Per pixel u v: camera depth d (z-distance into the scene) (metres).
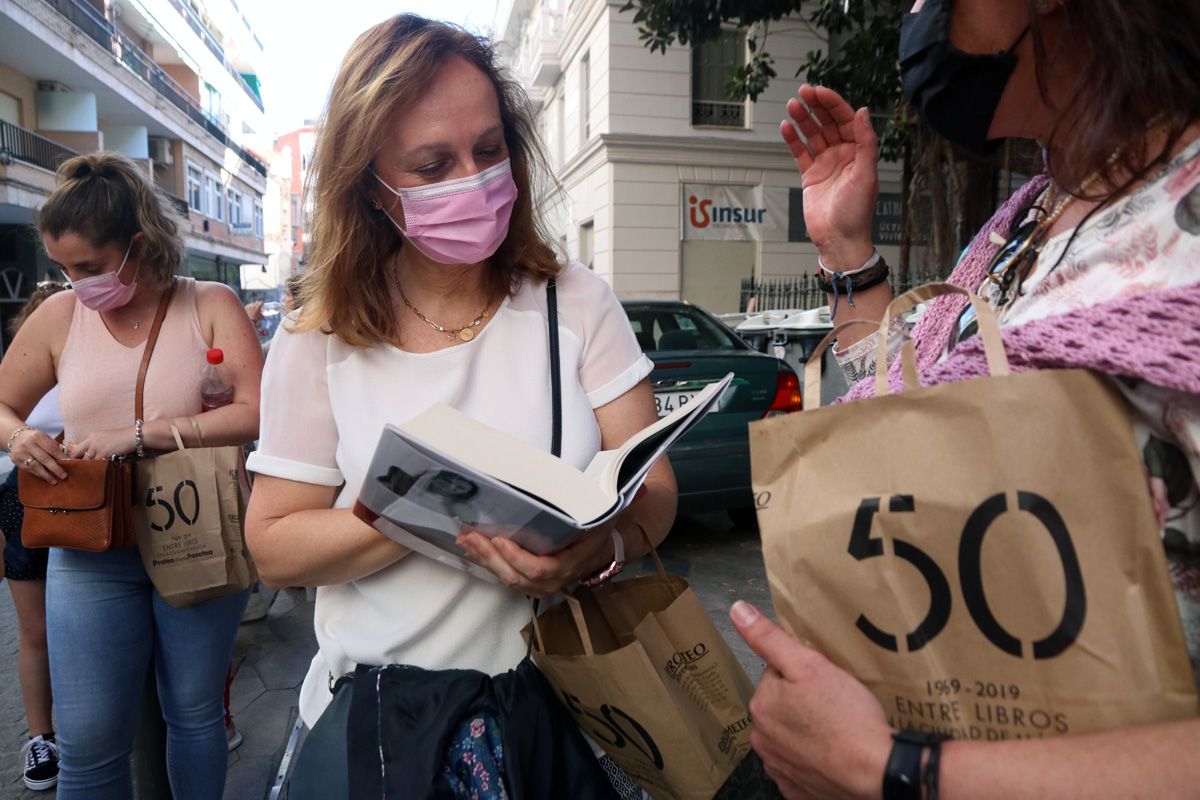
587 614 1.17
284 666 3.46
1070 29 0.70
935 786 0.60
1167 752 0.54
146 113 23.08
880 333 0.77
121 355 1.94
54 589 1.83
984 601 0.64
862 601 0.69
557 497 0.99
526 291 1.30
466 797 1.05
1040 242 0.83
